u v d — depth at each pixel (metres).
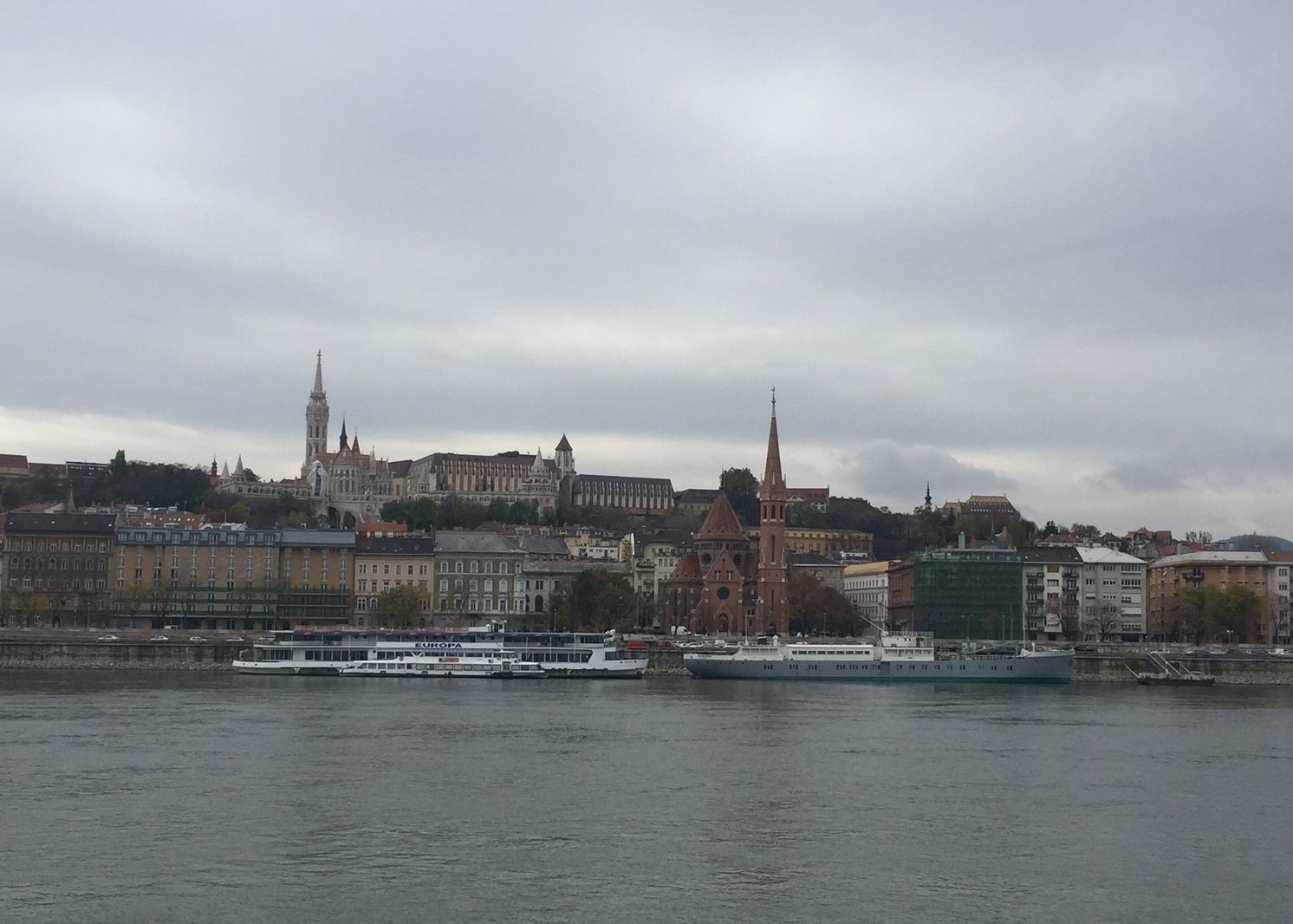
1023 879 107.81
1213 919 98.69
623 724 199.00
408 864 109.75
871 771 155.62
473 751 167.38
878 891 103.94
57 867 107.94
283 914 96.75
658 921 96.38
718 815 129.38
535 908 98.69
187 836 118.31
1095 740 186.38
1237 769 160.88
